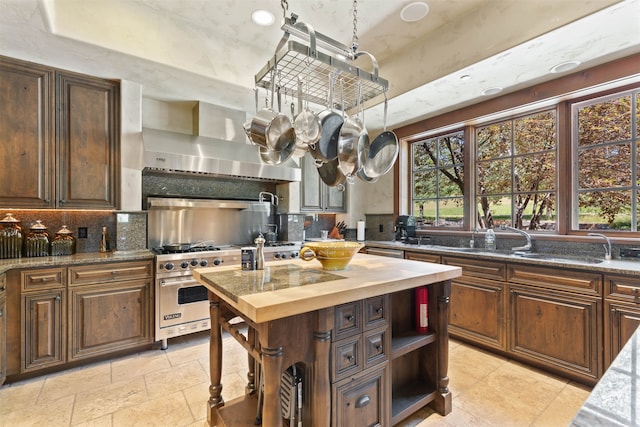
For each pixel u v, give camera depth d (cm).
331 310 138
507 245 307
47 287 227
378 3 227
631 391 62
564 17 188
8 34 205
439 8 233
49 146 250
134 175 287
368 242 397
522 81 268
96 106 270
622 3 168
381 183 448
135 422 180
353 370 151
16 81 238
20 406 193
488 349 272
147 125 323
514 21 212
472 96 302
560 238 268
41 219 269
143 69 256
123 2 230
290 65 189
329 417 138
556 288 224
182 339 301
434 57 264
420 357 205
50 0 193
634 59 221
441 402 189
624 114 244
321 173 220
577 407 193
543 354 231
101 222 294
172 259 278
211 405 178
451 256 295
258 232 399
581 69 246
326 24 252
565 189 271
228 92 303
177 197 343
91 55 233
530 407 193
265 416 124
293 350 131
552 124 286
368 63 314
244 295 129
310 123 165
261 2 230
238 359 261
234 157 325
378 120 380
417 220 412
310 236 458
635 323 188
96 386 217
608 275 200
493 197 332
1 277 207
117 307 255
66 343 234
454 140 369
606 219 252
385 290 153
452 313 294
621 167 246
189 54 259
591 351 207
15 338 216
